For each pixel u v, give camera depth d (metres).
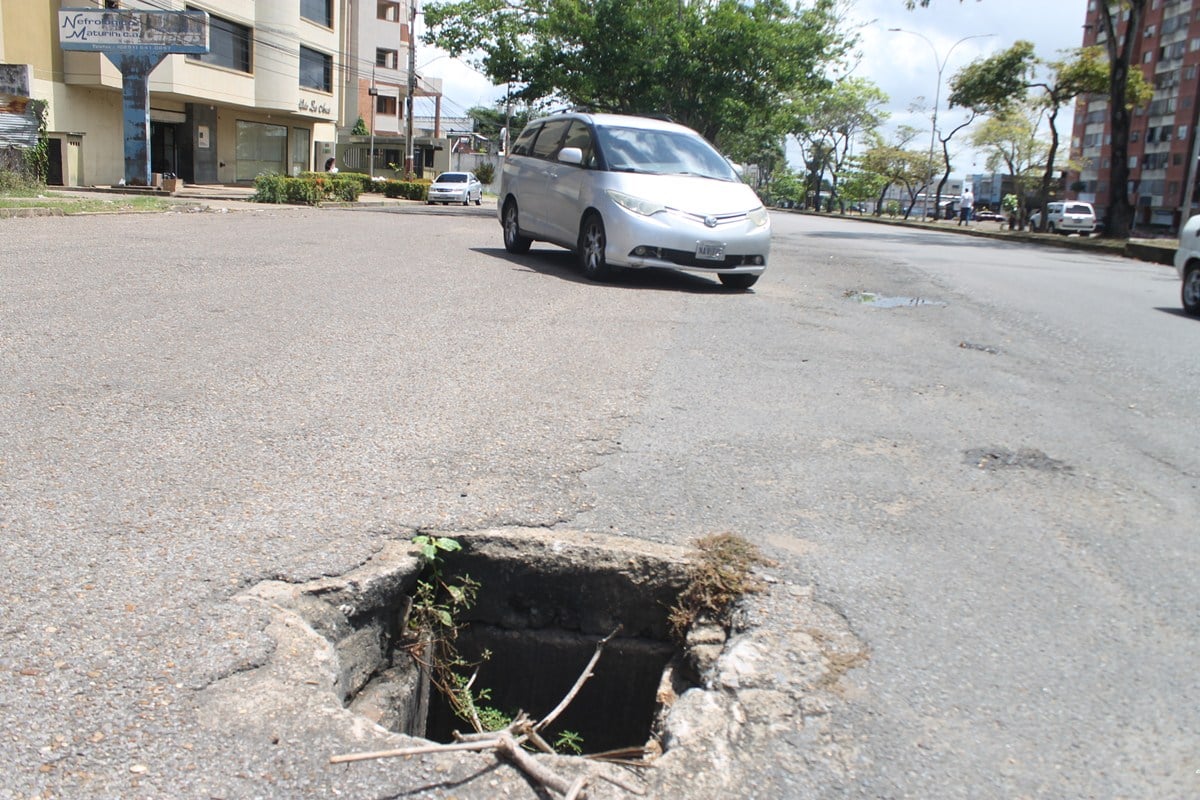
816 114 67.12
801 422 4.63
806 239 19.69
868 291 10.07
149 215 15.59
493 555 3.10
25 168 20.77
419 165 61.56
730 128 26.50
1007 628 2.74
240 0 31.75
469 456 3.86
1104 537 3.41
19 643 2.37
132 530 3.02
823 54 26.83
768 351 6.29
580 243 9.72
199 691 2.24
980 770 2.14
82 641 2.39
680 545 3.13
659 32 25.02
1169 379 6.13
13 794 1.90
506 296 8.02
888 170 66.06
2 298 6.55
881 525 3.40
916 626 2.72
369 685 2.84
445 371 5.24
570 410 4.59
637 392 5.00
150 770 1.99
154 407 4.30
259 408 4.38
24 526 3.00
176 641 2.42
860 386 5.44
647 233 8.90
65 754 2.01
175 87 28.81
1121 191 26.09
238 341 5.70
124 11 24.23
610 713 3.15
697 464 3.92
